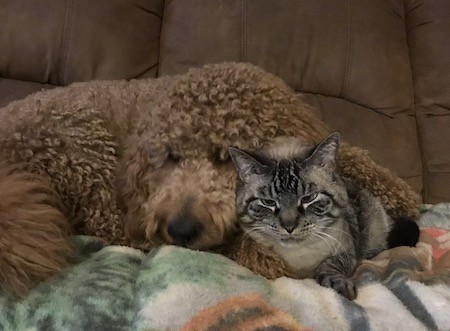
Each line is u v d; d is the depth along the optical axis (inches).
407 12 35.0
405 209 25.8
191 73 24.1
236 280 18.0
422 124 33.0
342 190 22.1
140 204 22.5
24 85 32.5
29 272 17.7
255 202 21.2
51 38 31.9
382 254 22.4
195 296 16.9
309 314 17.4
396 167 31.0
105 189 23.7
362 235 23.4
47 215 19.6
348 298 18.8
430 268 21.2
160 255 19.5
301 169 21.2
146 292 17.3
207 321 16.3
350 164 25.9
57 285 17.8
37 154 22.8
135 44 32.6
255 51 32.1
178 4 33.1
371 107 32.7
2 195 19.1
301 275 21.4
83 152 23.5
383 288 18.9
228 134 21.9
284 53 32.2
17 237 18.0
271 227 21.0
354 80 32.4
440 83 33.1
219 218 20.9
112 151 24.1
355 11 32.8
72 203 23.3
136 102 26.4
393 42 33.3
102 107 25.8
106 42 32.1
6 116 24.6
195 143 21.8
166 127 22.0
